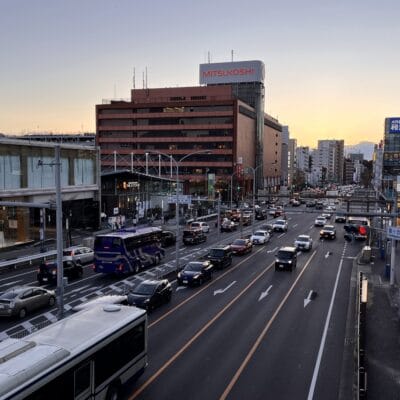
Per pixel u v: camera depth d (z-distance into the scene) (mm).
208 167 132500
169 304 26062
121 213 73062
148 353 18156
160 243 40750
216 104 133000
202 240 55094
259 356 18031
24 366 10477
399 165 111688
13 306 23047
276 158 194625
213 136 133000
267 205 117438
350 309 25344
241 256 44750
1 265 36625
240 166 131875
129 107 139375
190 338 20047
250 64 158500
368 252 41062
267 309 25109
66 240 53062
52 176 55062
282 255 37375
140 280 33094
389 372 16734
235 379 15828
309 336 20562
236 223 76688
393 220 45281
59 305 19672
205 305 25875
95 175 63312
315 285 31562
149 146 137375
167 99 147000
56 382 10914
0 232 47156
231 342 19594
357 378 15406
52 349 11492
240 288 30391
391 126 112062
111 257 33750
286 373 16438
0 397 9383
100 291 29656
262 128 161750
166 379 15727
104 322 14102
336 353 18500
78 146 59438
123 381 14078
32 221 52625
